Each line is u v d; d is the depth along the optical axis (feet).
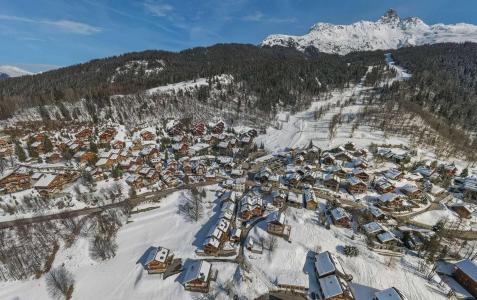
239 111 602.85
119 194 289.12
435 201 280.31
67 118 467.93
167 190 305.73
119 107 534.37
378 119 490.90
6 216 247.29
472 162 374.22
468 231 236.02
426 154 379.35
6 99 484.74
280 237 222.07
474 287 176.04
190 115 568.00
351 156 363.35
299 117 587.27
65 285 186.50
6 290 186.19
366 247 212.02
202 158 384.88
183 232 239.50
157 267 196.85
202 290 180.04
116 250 222.89
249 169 359.66
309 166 339.77
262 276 190.60
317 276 186.91
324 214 249.96
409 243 214.90
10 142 366.22
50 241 224.33
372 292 177.58
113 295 183.83
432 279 187.52
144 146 424.46
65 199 273.75
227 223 233.35
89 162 340.80
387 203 263.49
